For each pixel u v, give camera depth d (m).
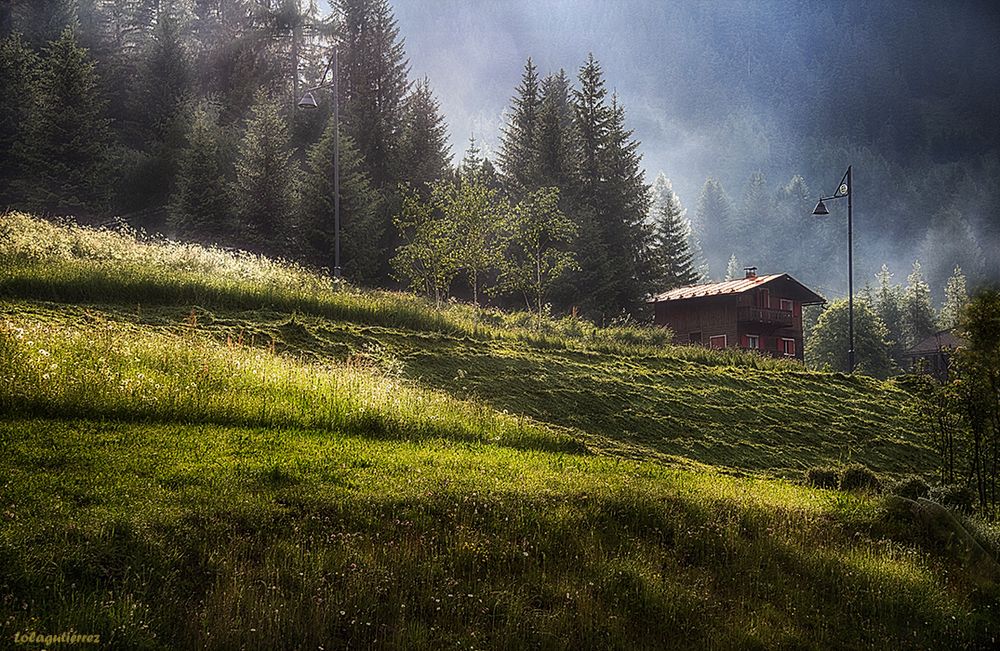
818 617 10.49
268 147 47.31
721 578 10.88
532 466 13.63
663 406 25.27
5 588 6.95
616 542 10.83
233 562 8.07
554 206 45.78
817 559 11.94
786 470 21.81
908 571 12.24
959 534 14.23
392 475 11.28
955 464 22.27
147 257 28.56
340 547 8.82
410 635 7.88
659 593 9.74
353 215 48.12
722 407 26.55
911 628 10.88
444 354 25.80
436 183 42.06
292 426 14.34
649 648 8.82
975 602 12.28
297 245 47.56
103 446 10.78
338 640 7.70
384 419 15.47
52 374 13.03
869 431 27.42
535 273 49.88
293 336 23.83
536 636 8.38
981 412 18.84
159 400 13.40
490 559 9.59
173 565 7.89
